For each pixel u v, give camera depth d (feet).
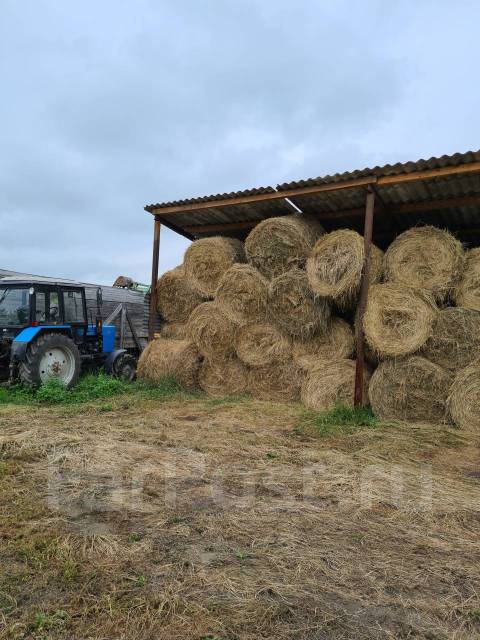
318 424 18.75
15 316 25.71
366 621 6.85
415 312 18.90
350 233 20.84
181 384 26.61
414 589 7.67
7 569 7.97
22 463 13.43
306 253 23.06
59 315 26.61
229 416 20.35
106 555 8.47
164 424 18.83
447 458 14.94
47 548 8.60
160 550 8.73
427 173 19.99
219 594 7.42
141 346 36.52
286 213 28.17
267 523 9.95
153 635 6.48
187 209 27.63
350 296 21.08
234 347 25.22
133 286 46.19
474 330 18.40
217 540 9.15
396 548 9.02
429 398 18.75
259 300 24.22
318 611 7.04
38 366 24.11
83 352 28.66
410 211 24.54
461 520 10.32
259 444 15.99
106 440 16.02
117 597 7.28
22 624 6.59
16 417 19.42
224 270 26.43
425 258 19.65
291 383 23.59
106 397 24.35
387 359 19.57
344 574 8.05
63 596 7.28
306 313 22.61
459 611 7.14
